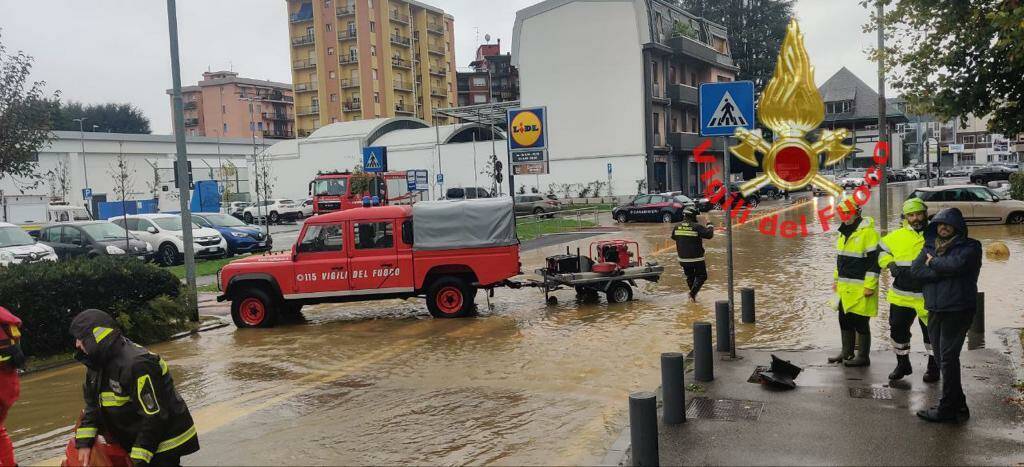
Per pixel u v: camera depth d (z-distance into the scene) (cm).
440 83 9525
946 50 935
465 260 1203
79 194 5409
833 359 780
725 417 615
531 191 4947
